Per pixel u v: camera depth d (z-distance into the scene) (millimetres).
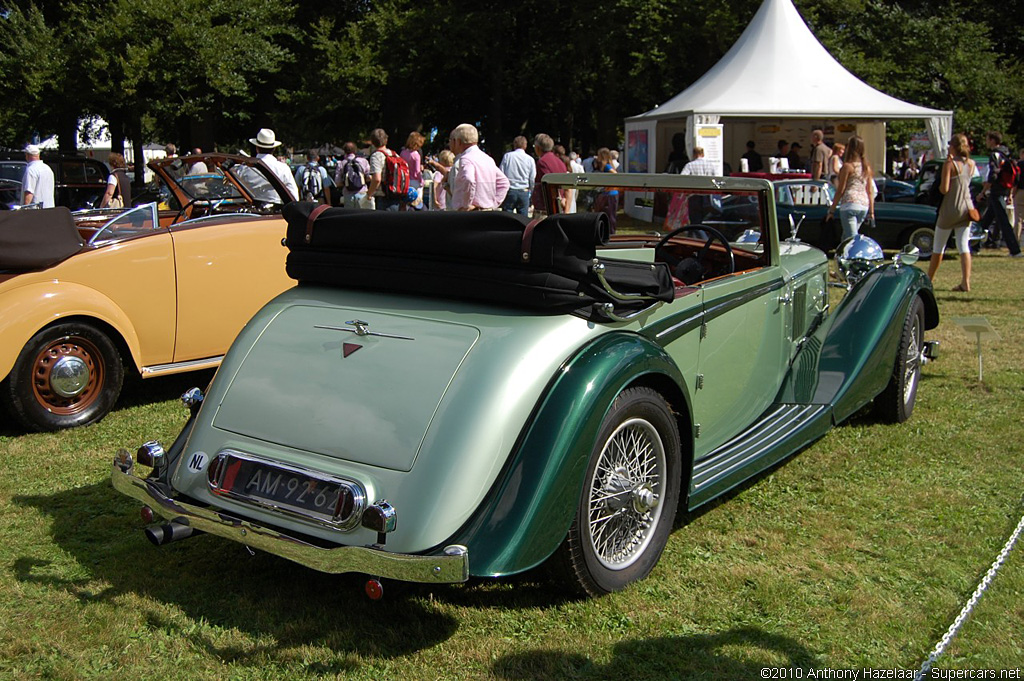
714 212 4258
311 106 24031
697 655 2670
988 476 4117
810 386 4391
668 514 3191
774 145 21203
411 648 2734
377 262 3188
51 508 3908
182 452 3113
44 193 9930
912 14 26078
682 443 3295
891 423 4898
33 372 4867
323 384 2941
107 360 5160
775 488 4000
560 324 2896
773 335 4301
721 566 3244
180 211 6500
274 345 3166
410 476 2631
